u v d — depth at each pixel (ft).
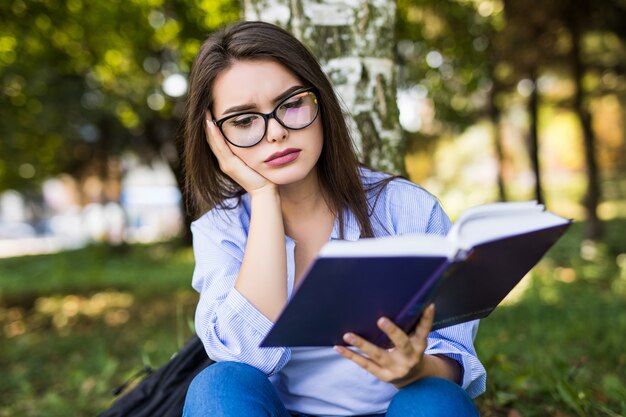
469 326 5.68
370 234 5.99
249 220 6.34
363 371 5.74
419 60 32.35
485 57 31.42
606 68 35.42
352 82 8.75
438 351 5.48
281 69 5.57
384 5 8.90
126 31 29.12
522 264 4.95
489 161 94.53
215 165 6.24
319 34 8.73
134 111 39.88
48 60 28.99
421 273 4.28
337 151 5.92
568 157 95.30
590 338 15.25
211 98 5.74
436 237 4.28
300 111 5.57
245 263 5.53
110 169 55.36
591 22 30.99
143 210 103.71
